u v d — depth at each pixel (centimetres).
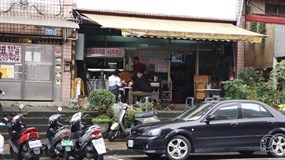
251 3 2122
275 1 2150
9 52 1833
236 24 2092
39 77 1862
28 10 1834
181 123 1308
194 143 1300
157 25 1841
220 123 1325
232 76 2119
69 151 1180
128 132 1580
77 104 1778
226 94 1944
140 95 1902
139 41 2097
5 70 1831
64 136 1182
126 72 2062
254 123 1354
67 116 1661
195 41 2173
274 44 2216
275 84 1912
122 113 1591
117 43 2056
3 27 1805
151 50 2116
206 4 2072
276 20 2147
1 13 1808
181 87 2161
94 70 2012
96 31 2019
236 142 1334
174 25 1897
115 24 1744
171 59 2148
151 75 2122
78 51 1920
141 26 1762
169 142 1285
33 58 1856
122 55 2064
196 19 2062
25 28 1825
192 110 1402
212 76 2183
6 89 1831
